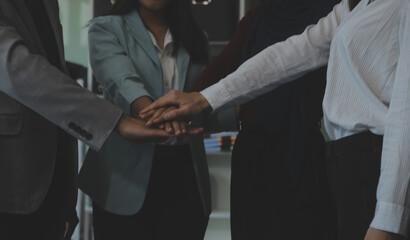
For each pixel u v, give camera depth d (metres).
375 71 1.18
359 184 1.15
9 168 1.33
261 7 1.89
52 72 1.37
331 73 1.27
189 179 1.93
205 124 2.05
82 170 1.90
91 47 1.90
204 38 2.10
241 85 1.59
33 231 1.43
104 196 1.84
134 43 1.91
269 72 1.59
